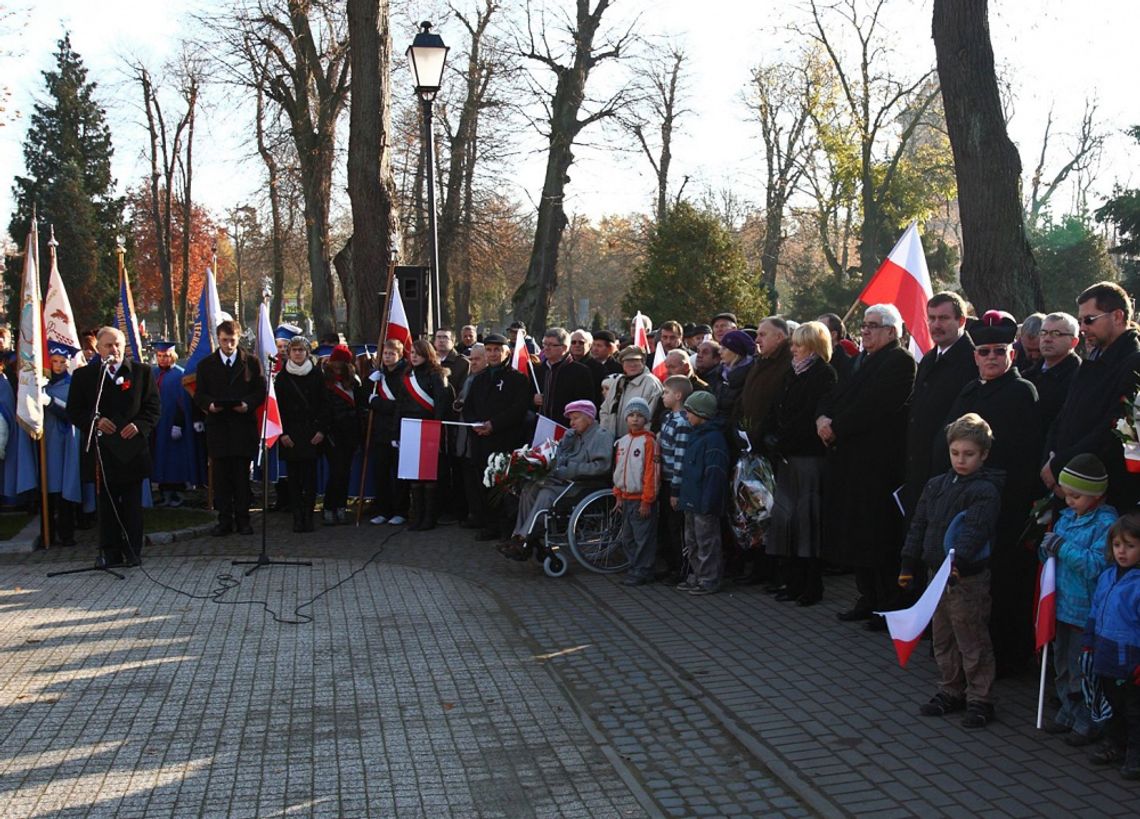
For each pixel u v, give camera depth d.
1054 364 5.89
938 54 10.01
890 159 33.91
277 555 9.14
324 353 13.71
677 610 7.19
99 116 45.59
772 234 37.78
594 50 22.23
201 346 11.55
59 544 9.51
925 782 4.27
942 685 5.15
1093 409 4.98
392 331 10.91
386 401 10.69
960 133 9.90
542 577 8.29
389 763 4.59
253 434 9.98
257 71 22.98
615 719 5.12
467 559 9.00
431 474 10.02
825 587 7.82
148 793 4.28
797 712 5.13
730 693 5.44
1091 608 4.38
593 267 70.56
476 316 52.03
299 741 4.85
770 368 7.25
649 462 7.87
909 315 7.48
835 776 4.34
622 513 8.29
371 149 14.36
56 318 9.81
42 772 4.49
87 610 7.17
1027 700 5.27
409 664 6.01
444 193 32.19
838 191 36.00
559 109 22.19
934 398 5.92
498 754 4.70
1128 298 5.02
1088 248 33.84
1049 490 5.37
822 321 8.88
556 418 9.73
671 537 8.26
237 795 4.26
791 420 6.96
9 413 9.48
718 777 4.43
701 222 24.75
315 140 23.61
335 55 23.00
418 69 12.33
